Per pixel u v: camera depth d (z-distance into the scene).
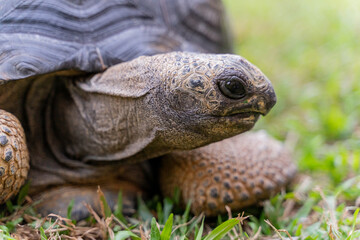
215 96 0.80
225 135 0.82
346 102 1.25
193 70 0.80
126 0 0.92
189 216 0.90
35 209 0.88
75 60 0.86
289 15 2.13
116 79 0.85
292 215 0.92
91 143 0.89
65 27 0.87
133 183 0.94
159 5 0.96
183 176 0.90
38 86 0.88
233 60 0.81
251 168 0.91
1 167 0.82
